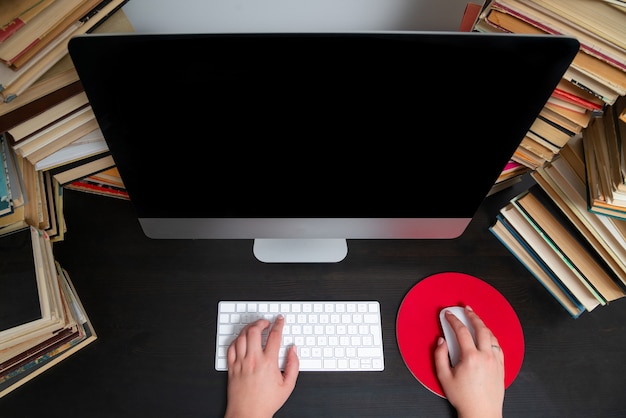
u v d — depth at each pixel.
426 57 0.53
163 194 0.72
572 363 0.83
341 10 0.81
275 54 0.52
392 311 0.87
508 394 0.80
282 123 0.60
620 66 0.60
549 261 0.85
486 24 0.67
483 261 0.92
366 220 0.78
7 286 0.69
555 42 0.51
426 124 0.61
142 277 0.89
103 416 0.77
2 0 0.57
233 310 0.85
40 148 0.73
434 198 0.74
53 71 0.65
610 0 0.56
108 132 0.61
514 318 0.86
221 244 0.93
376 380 0.81
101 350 0.82
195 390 0.80
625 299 0.90
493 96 0.57
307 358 0.81
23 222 0.73
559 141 0.75
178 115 0.59
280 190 0.72
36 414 0.77
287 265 0.91
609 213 0.69
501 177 0.90
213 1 0.78
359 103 0.58
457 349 0.80
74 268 0.89
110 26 0.69
